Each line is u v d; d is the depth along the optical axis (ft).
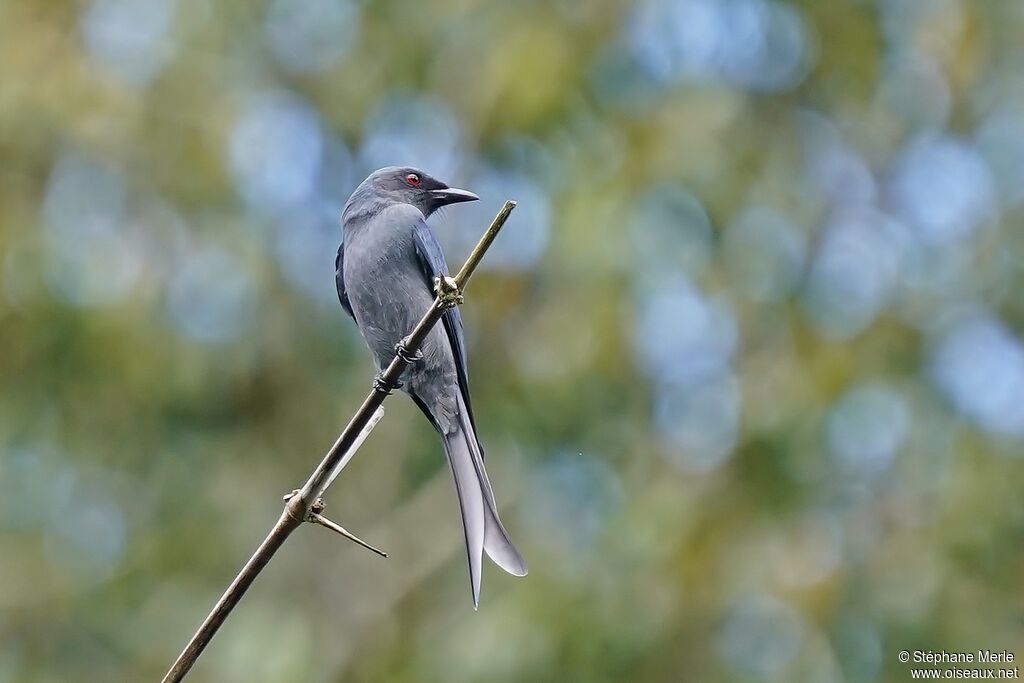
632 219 43.86
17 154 44.55
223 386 46.96
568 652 38.04
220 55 48.26
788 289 45.37
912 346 44.29
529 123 46.14
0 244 43.60
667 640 38.29
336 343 49.29
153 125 45.70
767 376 43.47
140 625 46.06
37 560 46.37
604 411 44.98
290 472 48.85
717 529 40.22
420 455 50.21
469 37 48.11
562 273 45.11
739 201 45.70
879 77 49.21
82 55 45.11
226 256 45.44
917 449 41.78
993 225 47.03
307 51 50.98
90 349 43.70
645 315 44.39
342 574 48.14
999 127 48.62
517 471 45.52
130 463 47.52
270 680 42.01
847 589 38.70
